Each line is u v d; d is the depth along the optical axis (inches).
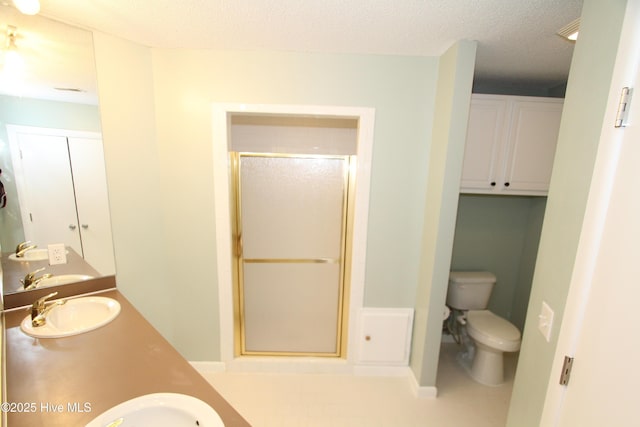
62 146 58.9
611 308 29.1
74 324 56.8
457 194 67.8
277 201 82.0
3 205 53.2
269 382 82.8
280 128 103.0
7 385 36.8
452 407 75.4
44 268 58.4
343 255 84.7
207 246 79.2
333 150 104.7
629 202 27.7
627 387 27.0
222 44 67.1
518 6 48.6
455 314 99.5
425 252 76.1
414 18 53.4
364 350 84.7
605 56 31.2
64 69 57.5
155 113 71.7
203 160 74.7
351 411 73.4
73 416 32.7
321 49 69.0
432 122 73.9
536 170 84.3
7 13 50.6
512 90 93.7
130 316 53.9
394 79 72.2
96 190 64.3
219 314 83.0
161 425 34.9
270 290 86.7
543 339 38.9
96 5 51.1
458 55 61.9
